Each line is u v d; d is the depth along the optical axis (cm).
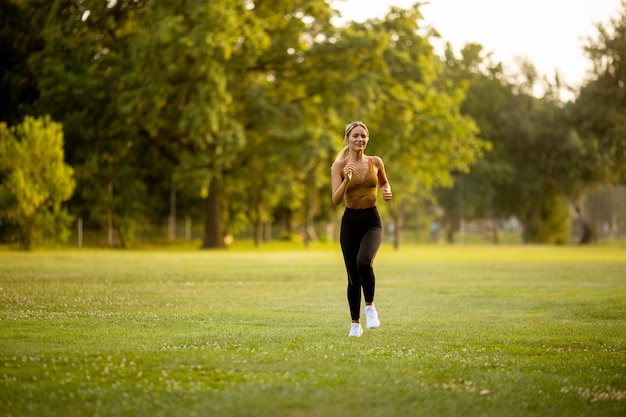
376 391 586
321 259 3466
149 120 4291
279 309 1242
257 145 4741
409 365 697
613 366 727
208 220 5088
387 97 4916
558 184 7938
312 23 4781
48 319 1013
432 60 5094
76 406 535
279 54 4722
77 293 1444
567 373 685
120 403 543
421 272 2503
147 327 950
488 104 8444
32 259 2925
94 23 4556
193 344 797
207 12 4125
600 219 8600
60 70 4484
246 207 5966
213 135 4331
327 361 707
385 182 927
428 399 567
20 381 609
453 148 5206
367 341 856
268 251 4916
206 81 4153
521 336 923
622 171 7788
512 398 579
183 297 1436
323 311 1223
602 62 7531
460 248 6531
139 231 5338
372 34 4625
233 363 688
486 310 1279
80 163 4741
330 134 4588
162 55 4116
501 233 9731
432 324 1055
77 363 680
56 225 3809
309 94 4891
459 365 705
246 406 536
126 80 4259
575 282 2016
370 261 886
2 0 4791
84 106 4738
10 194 3484
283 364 687
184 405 539
